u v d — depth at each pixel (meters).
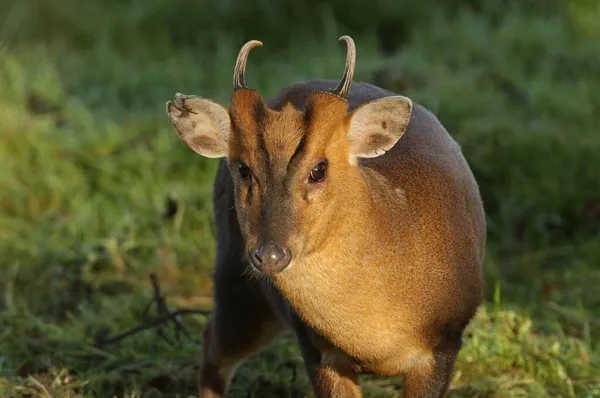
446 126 16.88
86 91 20.14
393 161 9.62
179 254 15.19
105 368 12.27
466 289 9.55
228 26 23.25
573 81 19.77
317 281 8.83
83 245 15.11
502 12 22.77
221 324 10.87
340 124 8.74
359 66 19.73
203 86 20.61
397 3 23.11
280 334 10.91
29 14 23.75
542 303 13.77
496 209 16.02
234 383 11.81
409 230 9.13
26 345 12.71
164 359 12.35
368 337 9.09
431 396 9.48
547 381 11.76
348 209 8.77
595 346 12.66
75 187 16.77
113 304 13.98
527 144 16.62
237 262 10.59
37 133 17.73
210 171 16.55
